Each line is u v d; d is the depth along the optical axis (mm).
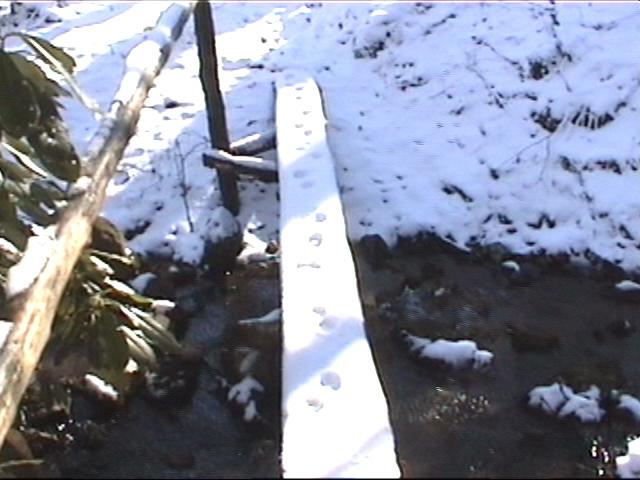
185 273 5109
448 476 1982
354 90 6309
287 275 3314
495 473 3826
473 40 6363
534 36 6219
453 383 4355
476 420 4133
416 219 5398
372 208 5477
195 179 5617
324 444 2242
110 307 3402
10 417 2354
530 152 5711
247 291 5000
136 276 5047
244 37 6980
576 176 5574
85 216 3059
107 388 4336
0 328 2500
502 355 4562
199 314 4898
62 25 7293
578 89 5879
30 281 2600
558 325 4789
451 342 4484
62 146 2957
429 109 6074
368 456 2186
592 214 5402
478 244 5340
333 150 5812
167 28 4277
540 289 5066
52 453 4137
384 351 4539
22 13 7438
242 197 5551
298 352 2734
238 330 4672
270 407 4262
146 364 3719
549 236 5320
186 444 4176
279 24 7121
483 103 6012
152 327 3656
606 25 6199
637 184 5484
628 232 5297
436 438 4027
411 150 5828
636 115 5766
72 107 6168
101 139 3357
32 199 3111
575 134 5754
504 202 5516
